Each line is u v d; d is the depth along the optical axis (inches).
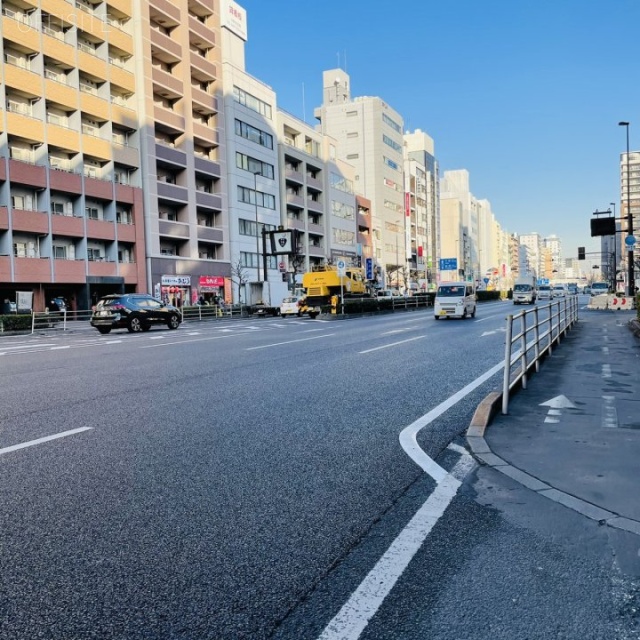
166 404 287.3
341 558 119.5
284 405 283.7
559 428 230.1
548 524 136.6
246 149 2228.1
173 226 1856.5
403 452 200.5
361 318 1279.5
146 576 112.0
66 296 1585.9
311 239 2787.9
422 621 96.7
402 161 3902.6
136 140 1749.5
